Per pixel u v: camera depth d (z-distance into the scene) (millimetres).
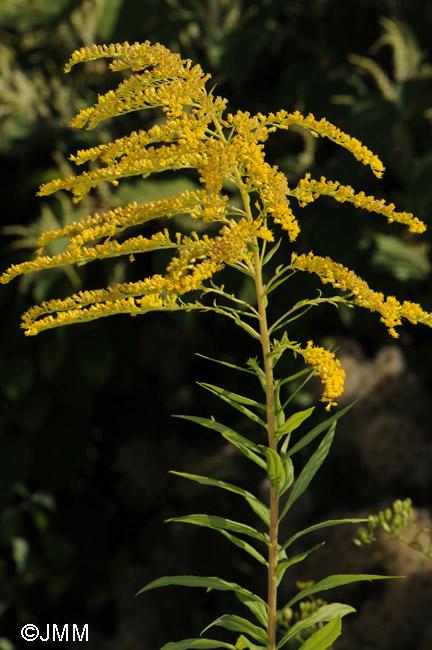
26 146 2902
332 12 3012
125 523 3314
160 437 3219
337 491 2842
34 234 2719
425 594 2348
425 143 2809
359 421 2744
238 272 2621
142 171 980
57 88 2883
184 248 991
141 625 2920
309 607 1572
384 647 2385
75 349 2969
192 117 975
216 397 3055
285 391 2834
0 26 3168
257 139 996
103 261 2846
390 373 2713
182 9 2881
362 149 1018
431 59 3020
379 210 1023
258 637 1099
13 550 3139
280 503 2779
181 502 3232
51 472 3102
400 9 2926
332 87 2867
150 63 966
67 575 3203
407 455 2611
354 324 2777
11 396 2924
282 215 989
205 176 982
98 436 3309
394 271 2697
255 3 2951
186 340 3088
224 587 1091
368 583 2543
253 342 2990
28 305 2947
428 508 2633
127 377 3115
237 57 2799
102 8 2789
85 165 2826
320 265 1019
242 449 1079
